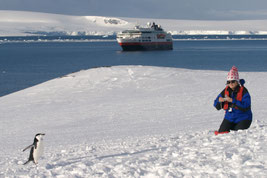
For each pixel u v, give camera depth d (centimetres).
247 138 683
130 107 2164
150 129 1459
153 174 511
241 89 829
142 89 2856
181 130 1346
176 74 3331
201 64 10175
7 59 12938
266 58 12169
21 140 1411
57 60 12431
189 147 693
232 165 501
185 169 510
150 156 669
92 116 1947
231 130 865
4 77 7275
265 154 531
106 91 2828
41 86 3094
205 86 2856
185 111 1945
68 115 2020
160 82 3052
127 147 898
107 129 1549
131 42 15838
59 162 750
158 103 2248
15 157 1017
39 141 798
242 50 18225
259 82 2931
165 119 1728
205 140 745
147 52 15788
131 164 600
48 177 582
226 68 8806
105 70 3503
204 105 2117
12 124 1836
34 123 1830
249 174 452
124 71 3444
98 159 728
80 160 766
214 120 1616
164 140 947
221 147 631
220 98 838
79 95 2728
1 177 642
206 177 467
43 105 2434
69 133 1504
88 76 3303
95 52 17075
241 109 827
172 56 13888
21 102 2561
